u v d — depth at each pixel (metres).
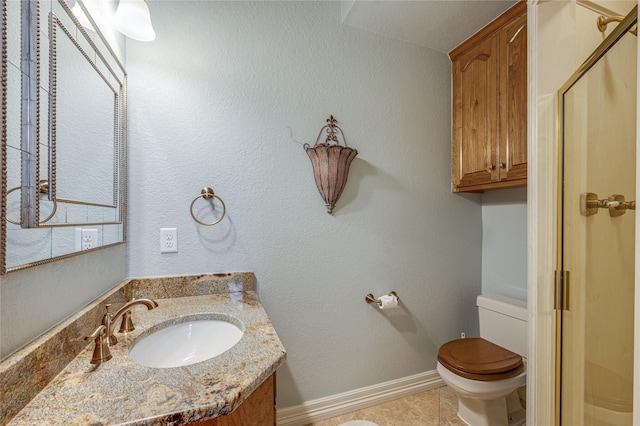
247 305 1.17
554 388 0.95
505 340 1.58
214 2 1.33
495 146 1.53
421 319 1.78
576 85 0.90
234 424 0.67
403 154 1.73
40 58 0.64
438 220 1.83
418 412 1.59
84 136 0.86
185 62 1.29
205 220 1.32
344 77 1.58
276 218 1.44
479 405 1.42
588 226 0.86
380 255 1.67
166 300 1.22
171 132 1.26
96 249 0.93
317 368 1.53
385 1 1.41
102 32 0.99
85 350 0.78
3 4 0.53
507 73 1.47
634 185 0.72
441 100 1.84
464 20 1.55
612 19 0.95
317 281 1.52
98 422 0.50
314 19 1.51
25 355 0.55
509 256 1.77
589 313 0.86
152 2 1.25
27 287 0.61
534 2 0.97
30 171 0.61
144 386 0.61
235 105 1.36
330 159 1.46
